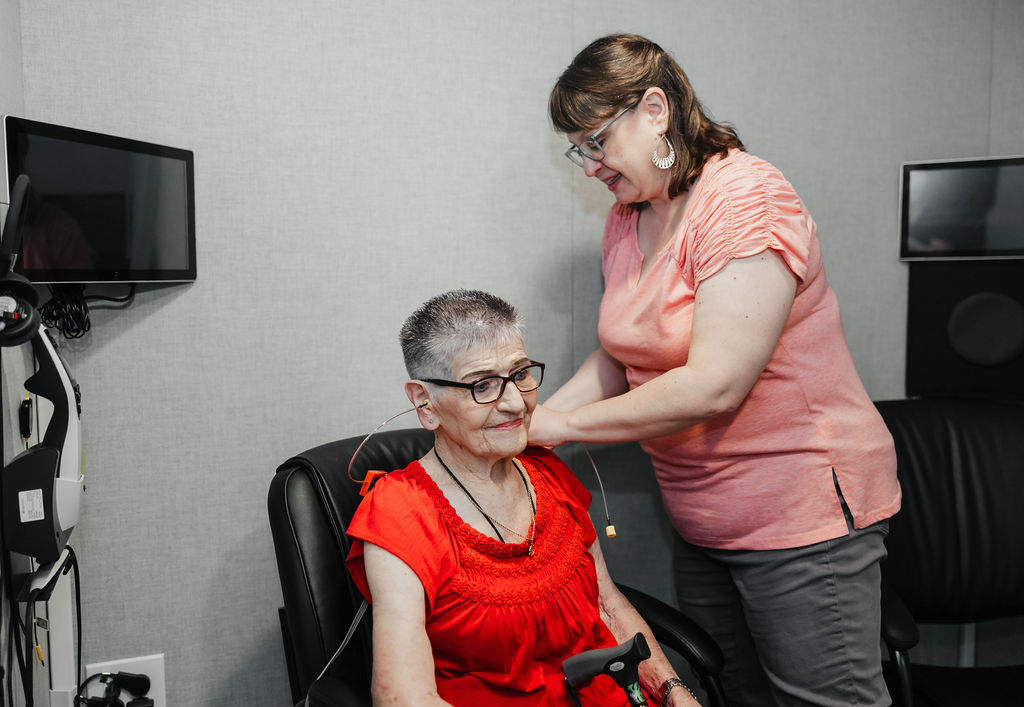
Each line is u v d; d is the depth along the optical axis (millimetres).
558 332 2012
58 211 1473
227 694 1869
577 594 1255
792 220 1346
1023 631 2238
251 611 1867
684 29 1997
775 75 2061
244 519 1842
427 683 1090
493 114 1908
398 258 1879
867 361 2197
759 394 1452
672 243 1461
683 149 1418
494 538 1243
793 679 1546
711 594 1755
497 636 1180
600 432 1407
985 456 1890
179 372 1771
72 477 1358
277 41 1759
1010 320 2066
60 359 1371
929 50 2143
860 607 1482
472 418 1192
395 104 1843
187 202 1703
